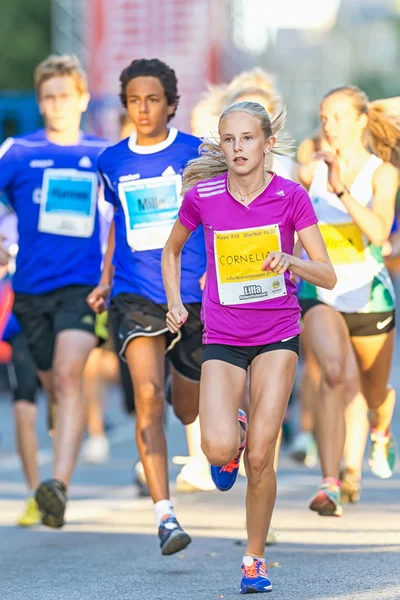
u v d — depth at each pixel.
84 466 26.14
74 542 16.91
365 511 18.72
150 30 43.53
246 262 13.02
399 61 149.75
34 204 18.81
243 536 16.98
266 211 12.98
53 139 18.97
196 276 15.92
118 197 16.19
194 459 19.12
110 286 16.92
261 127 12.80
